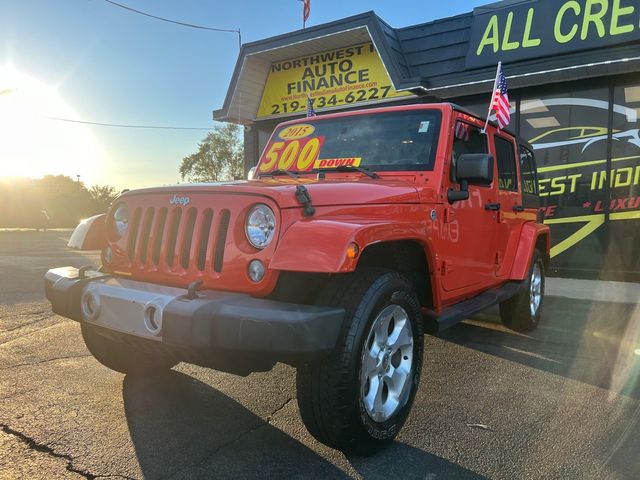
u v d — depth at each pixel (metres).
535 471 2.65
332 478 2.57
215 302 2.46
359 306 2.61
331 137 4.22
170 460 2.71
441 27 10.20
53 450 2.79
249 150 13.60
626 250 8.70
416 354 3.08
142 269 3.06
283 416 3.29
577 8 8.25
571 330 5.64
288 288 2.73
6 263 11.77
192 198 2.91
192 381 3.86
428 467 2.69
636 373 4.18
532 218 5.69
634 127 8.54
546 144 9.24
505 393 3.74
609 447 2.91
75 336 5.11
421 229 3.16
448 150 3.70
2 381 3.81
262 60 12.66
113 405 3.39
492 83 8.99
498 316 6.34
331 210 2.76
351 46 11.59
